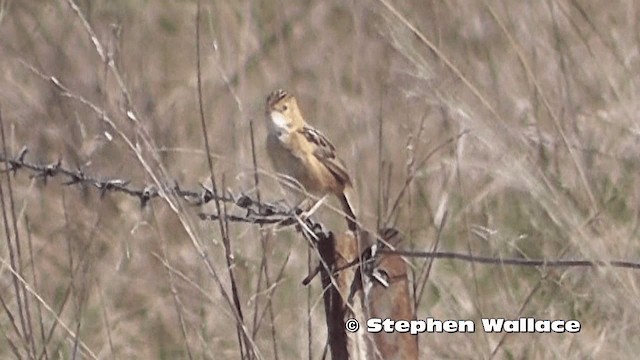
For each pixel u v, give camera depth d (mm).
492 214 11188
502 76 12352
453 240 11000
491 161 10602
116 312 11234
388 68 12711
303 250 11188
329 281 8219
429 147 11664
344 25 15008
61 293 11062
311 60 14633
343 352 8195
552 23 12773
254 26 15000
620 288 9383
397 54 12609
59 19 15008
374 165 11469
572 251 10492
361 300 8195
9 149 12016
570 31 12828
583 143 11633
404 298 8203
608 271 9156
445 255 8359
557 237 10836
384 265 8203
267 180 10594
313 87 14062
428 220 11039
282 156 10078
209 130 12891
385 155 11555
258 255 10602
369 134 11672
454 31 13117
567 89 11859
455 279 10852
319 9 15352
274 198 10227
